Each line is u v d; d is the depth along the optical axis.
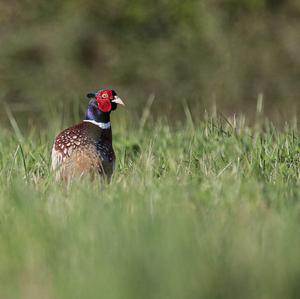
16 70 76.62
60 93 75.06
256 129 29.06
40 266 16.28
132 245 16.61
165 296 14.74
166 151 27.38
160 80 77.25
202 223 18.12
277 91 73.94
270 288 15.01
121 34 79.56
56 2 80.62
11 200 20.66
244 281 15.22
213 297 14.86
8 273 16.14
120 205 19.58
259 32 78.19
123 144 28.56
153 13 79.94
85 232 17.48
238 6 79.19
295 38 77.31
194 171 24.23
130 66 78.31
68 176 23.03
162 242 16.55
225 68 76.50
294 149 26.28
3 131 32.00
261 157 25.27
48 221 18.41
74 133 23.69
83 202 19.80
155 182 22.41
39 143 29.56
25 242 17.30
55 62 77.44
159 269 15.50
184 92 75.56
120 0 79.44
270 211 19.30
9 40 78.25
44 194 21.94
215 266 15.74
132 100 74.56
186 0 79.44
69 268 16.05
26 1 83.94
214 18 78.69
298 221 18.47
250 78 76.12
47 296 14.99
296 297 14.92
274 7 79.44
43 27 79.19
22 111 65.88
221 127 28.08
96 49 78.69
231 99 74.12
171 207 19.41
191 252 16.23
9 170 24.48
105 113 23.88
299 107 71.69
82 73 77.25
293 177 23.55
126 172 24.42
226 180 21.75
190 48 78.50
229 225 18.14
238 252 16.39
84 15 79.50
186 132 29.69
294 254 16.23
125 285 14.97
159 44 79.06
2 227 18.48
